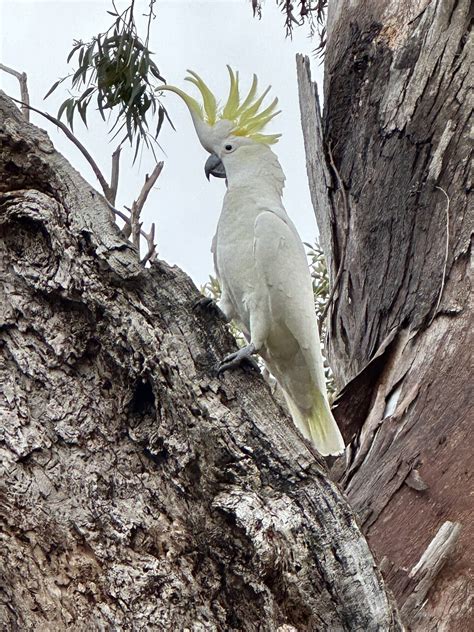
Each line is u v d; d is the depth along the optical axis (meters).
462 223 10.84
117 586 6.05
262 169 10.17
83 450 6.48
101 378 6.69
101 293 6.61
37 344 6.68
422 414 9.67
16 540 6.16
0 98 7.02
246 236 9.80
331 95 12.72
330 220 12.64
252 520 6.04
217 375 6.71
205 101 10.51
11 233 6.84
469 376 9.69
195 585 6.14
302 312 9.60
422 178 11.36
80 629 5.98
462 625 7.89
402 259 11.18
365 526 8.99
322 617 6.15
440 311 10.39
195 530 6.30
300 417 10.12
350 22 12.77
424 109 11.64
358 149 12.27
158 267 6.90
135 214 8.40
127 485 6.41
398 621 6.30
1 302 6.73
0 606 6.05
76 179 7.00
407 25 12.22
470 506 8.73
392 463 9.38
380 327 11.14
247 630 6.12
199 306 6.93
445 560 8.20
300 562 6.15
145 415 6.66
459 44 11.80
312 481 6.41
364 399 10.61
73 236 6.72
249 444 6.45
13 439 6.38
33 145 6.98
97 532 6.25
